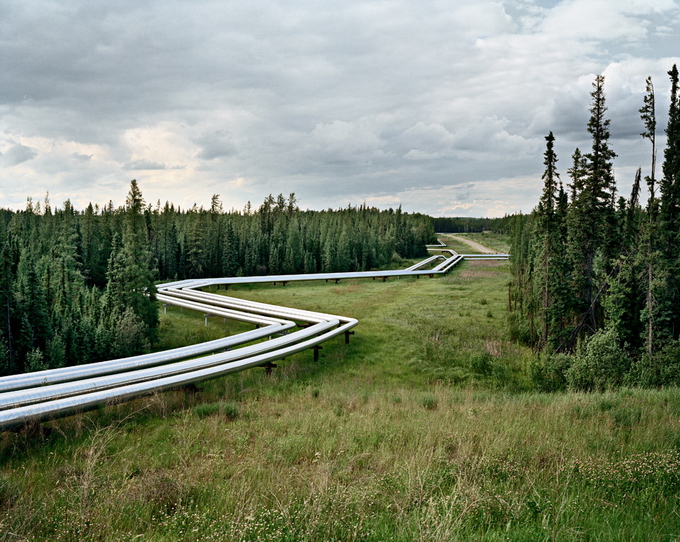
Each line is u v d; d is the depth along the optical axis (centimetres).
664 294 2017
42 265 4197
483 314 3784
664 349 1895
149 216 6712
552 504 584
